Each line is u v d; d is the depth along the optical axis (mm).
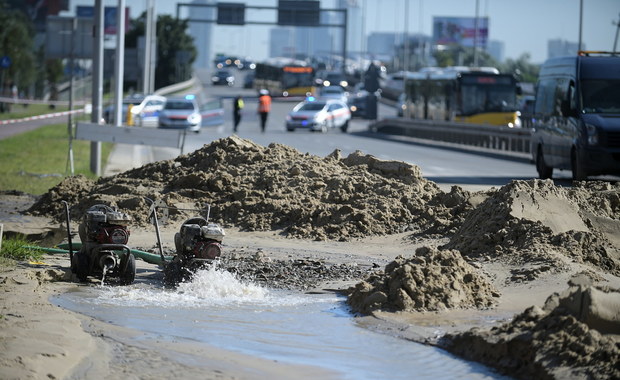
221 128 127812
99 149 57812
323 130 130250
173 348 17641
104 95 190375
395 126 132875
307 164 38906
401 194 36469
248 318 20547
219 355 17266
